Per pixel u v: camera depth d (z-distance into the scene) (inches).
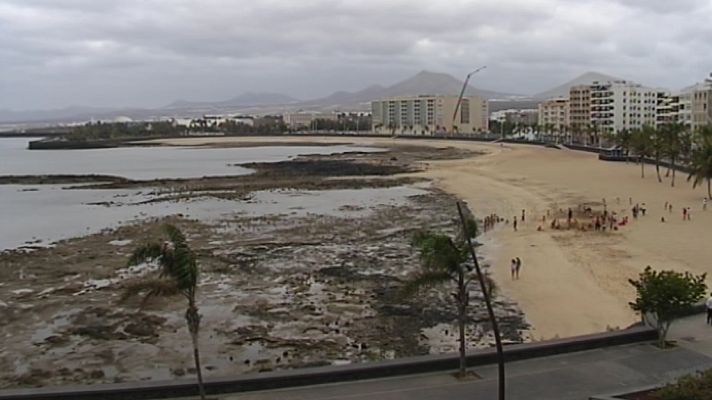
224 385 1068.5
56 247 2859.3
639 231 2915.8
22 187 5378.9
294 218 3528.5
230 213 3750.0
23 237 3147.1
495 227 3132.4
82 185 5447.8
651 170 5433.1
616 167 5782.5
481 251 2596.0
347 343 1589.6
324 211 3784.5
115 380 1380.4
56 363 1487.5
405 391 1060.5
